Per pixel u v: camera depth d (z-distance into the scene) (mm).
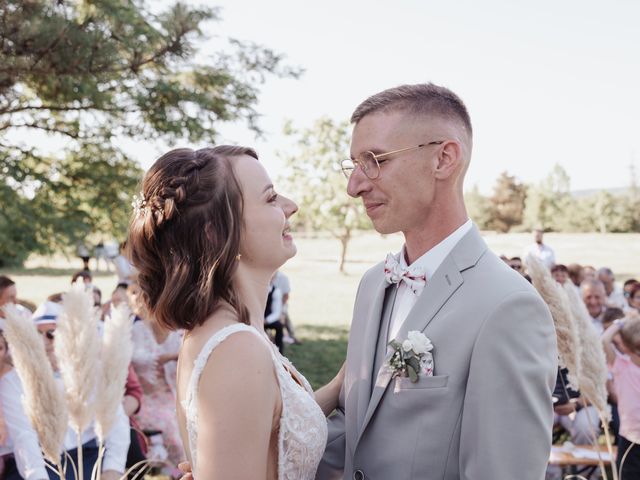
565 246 37344
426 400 1569
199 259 1539
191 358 1511
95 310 2342
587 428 4641
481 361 1507
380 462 1635
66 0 6680
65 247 7418
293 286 22359
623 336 3762
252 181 1622
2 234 6723
